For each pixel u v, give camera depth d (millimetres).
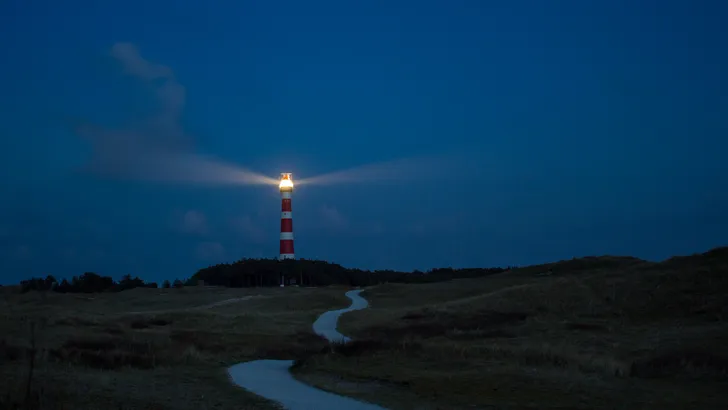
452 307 60469
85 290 133375
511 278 109750
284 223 159500
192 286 139500
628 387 24547
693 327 44688
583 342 40562
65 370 27500
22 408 19562
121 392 23188
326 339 51344
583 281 61938
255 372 31516
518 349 33438
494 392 23844
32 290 119125
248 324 59406
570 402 22297
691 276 57375
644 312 51562
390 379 26969
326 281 157250
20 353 30156
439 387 24969
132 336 44719
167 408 21172
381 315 65750
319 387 26234
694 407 21562
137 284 146500
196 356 36094
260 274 152750
